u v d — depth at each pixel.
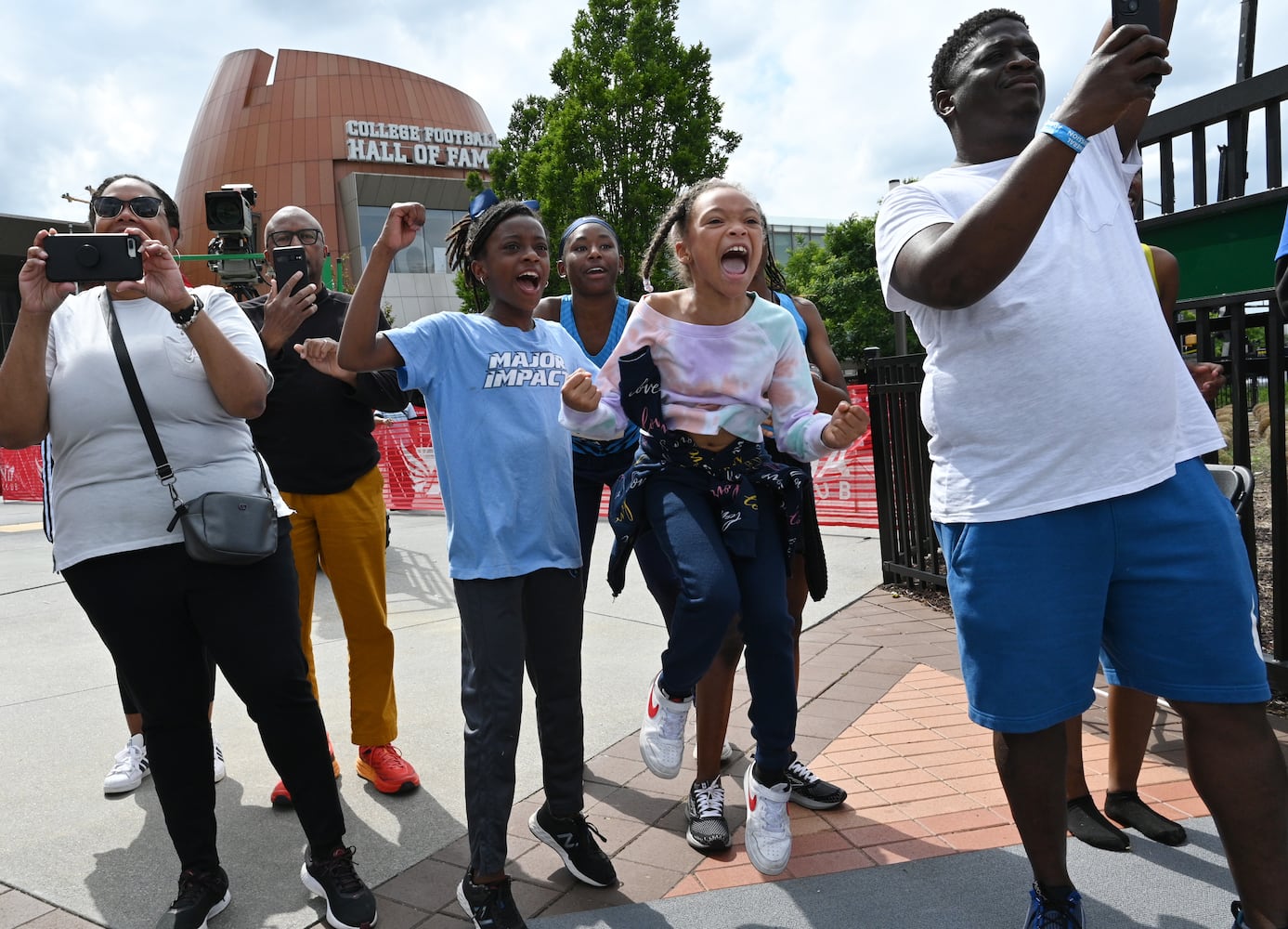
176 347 2.32
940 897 2.31
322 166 55.53
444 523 10.50
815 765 3.18
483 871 2.22
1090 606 1.85
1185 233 4.61
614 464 2.91
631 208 20.48
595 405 2.23
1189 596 1.79
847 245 36.59
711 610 2.18
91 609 2.28
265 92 58.22
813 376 2.89
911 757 3.20
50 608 6.41
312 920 2.38
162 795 2.35
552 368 2.47
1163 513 1.81
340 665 4.74
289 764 2.36
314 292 3.02
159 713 2.32
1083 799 2.57
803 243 57.06
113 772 3.24
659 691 2.45
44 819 3.02
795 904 2.32
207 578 2.28
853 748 3.32
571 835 2.47
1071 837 2.54
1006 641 1.86
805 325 2.96
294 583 2.46
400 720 3.87
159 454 2.26
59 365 2.31
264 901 2.48
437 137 57.84
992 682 1.88
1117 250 1.87
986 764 3.11
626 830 2.81
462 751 3.51
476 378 2.39
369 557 3.15
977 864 2.46
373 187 50.81
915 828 2.69
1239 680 1.78
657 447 2.37
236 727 3.85
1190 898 2.21
